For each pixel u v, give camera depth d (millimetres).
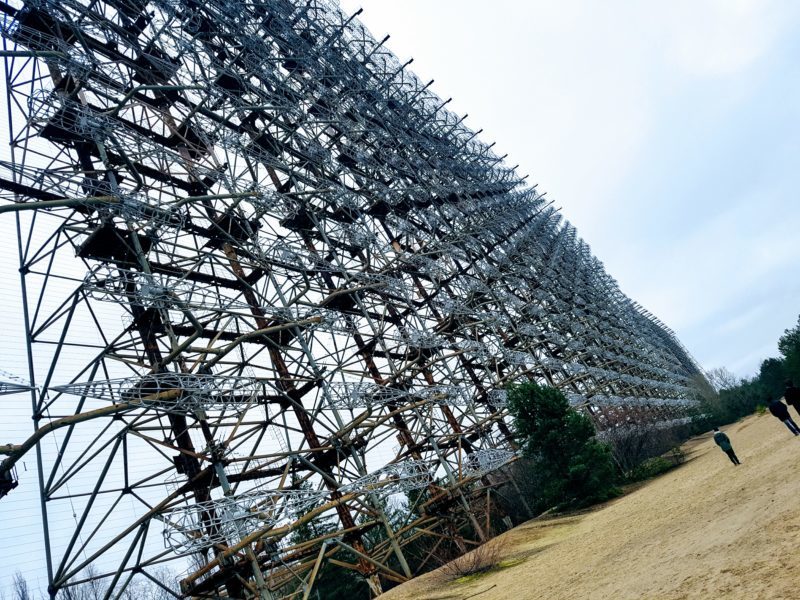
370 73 35844
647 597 7484
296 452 18641
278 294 20953
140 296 15375
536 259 50094
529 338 39469
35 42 17312
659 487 23188
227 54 25812
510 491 32219
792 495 9859
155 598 37375
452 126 45656
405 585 18391
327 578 27484
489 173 54000
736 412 75938
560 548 16766
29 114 16453
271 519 15352
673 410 68875
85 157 18547
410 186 35156
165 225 17609
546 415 26844
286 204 24859
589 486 25562
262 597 14422
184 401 15008
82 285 15359
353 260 29078
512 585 13352
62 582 13227
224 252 22109
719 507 12297
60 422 12789
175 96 23328
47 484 13820
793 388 18391
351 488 18594
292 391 20938
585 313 57969
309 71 29719
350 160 32844
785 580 5902
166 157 19078
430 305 34312
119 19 22219
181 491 15680
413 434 27375
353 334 26156
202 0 24125
